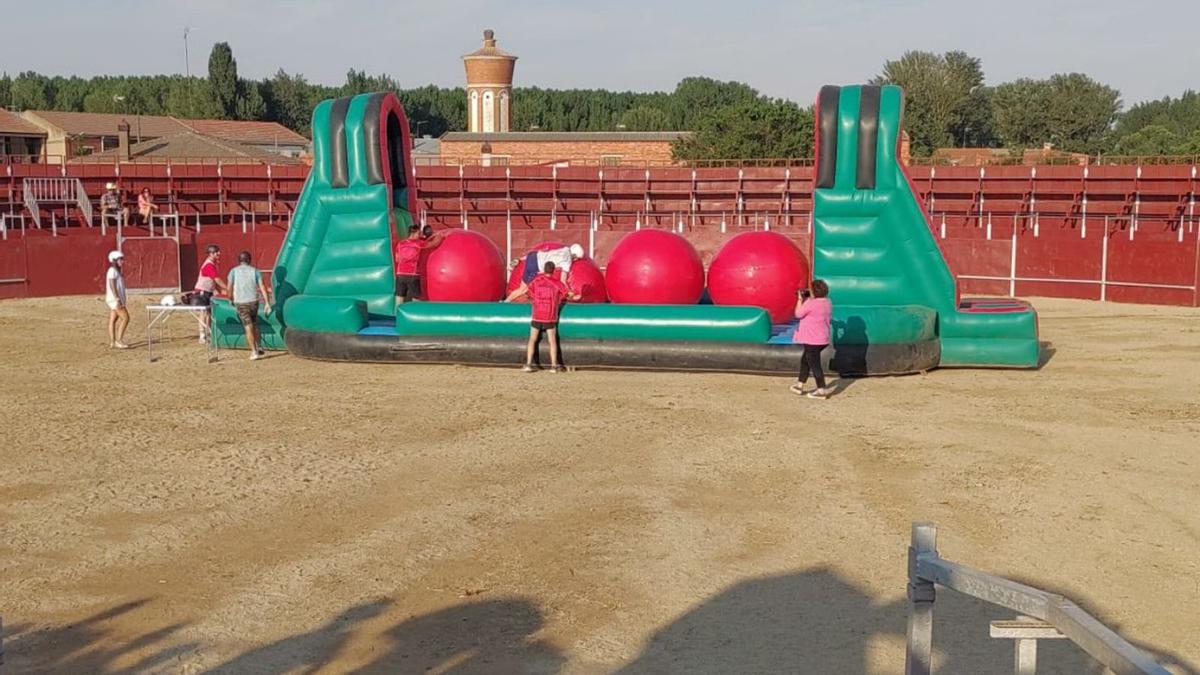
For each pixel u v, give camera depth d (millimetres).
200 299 19156
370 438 12547
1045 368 17609
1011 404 14562
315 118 19250
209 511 9750
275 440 12422
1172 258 27672
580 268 18312
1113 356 18891
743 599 7766
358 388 15703
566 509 9867
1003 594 3477
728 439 12516
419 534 9164
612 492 10406
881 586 8016
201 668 6621
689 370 16844
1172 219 32688
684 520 9562
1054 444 12289
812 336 14930
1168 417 13711
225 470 11102
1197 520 9594
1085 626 3156
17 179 32688
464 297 18484
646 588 7977
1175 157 40625
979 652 6844
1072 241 29672
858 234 17531
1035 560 8602
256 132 82812
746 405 14461
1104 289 29109
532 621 7367
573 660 6754
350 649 6914
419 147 77688
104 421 13391
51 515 9602
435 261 18547
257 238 32625
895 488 10555
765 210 38594
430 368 17438
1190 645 7066
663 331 16625
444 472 11094
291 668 6633
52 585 7973
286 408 14250
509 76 71312
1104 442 12367
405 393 15312
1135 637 7180
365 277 18781
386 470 11148
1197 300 27172
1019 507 9945
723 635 7145
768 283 17250
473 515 9680
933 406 14430
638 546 8883
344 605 7641
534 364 17109
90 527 9281
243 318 18297
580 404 14508
